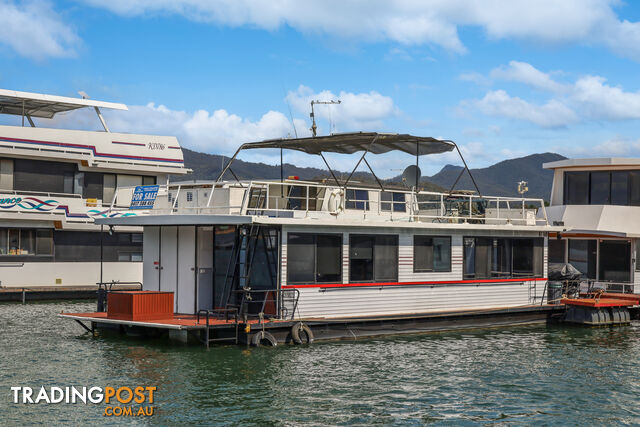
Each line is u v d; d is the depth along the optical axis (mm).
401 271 20953
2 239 31656
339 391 14812
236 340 18234
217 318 18922
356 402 14125
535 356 18875
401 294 20906
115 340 19297
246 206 18625
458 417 13523
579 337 21938
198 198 20891
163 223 18781
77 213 33188
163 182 37531
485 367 17359
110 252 34562
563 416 13781
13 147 31953
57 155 33344
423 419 13328
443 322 21828
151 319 18703
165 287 20594
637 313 26234
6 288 30812
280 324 18359
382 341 19859
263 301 18031
